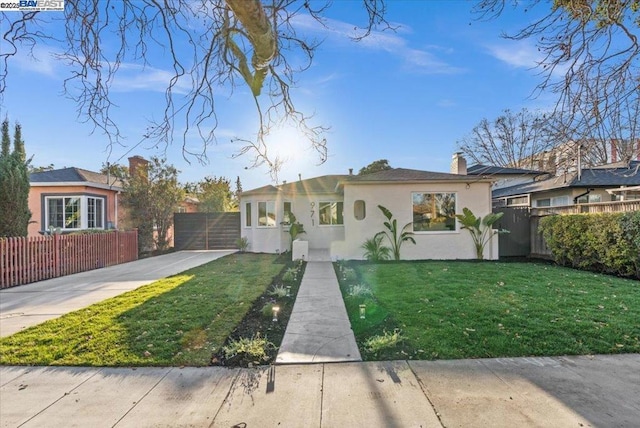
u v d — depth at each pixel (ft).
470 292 23.07
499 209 44.52
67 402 10.35
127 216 56.54
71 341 15.12
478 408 9.67
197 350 14.07
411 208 41.91
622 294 22.17
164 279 30.81
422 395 10.41
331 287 26.58
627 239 28.09
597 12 8.77
